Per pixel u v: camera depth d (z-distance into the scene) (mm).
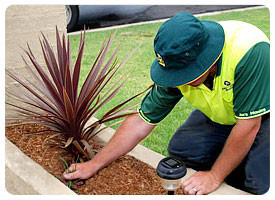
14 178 2545
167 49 1947
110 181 2547
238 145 2262
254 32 2186
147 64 5234
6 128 3062
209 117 2686
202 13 7875
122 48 5910
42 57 3189
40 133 2811
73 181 2512
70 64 2672
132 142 2604
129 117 2637
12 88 3061
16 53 3062
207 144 2812
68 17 6809
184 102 4109
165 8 8484
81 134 2709
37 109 3234
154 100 2486
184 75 1999
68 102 2371
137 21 7613
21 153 2715
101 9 8141
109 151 2582
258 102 2143
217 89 2287
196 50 1972
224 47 2152
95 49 5902
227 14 7641
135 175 2623
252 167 2500
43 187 2363
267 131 2561
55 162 2676
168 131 3504
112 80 4688
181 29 1946
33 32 3092
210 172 2439
